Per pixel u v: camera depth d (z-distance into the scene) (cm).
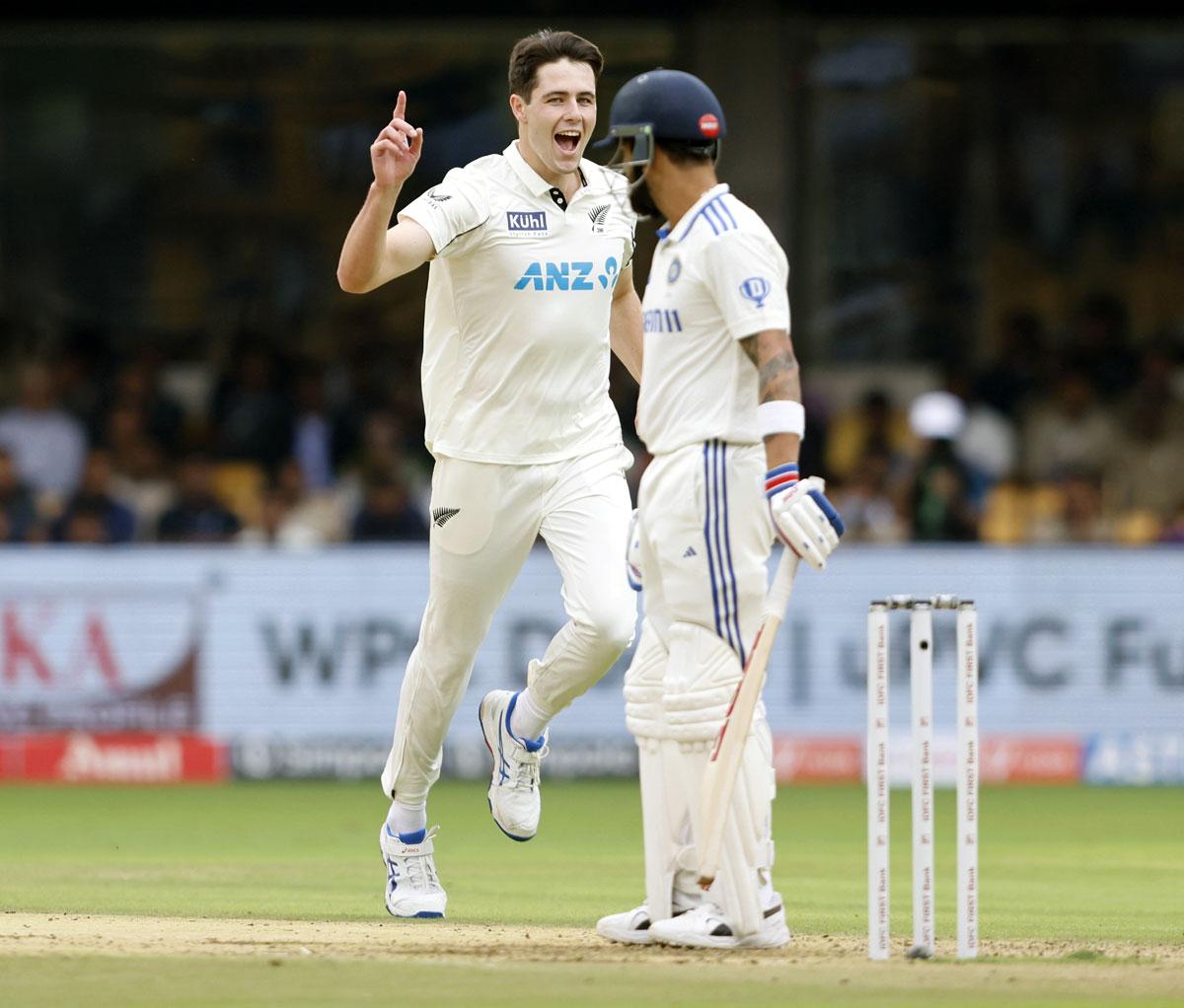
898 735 4125
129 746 4162
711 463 1636
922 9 4984
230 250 5841
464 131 5794
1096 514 4812
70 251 5869
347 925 1941
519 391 1958
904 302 5756
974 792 1590
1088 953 1675
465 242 1906
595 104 1934
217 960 1560
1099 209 5781
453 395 1972
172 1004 1346
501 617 4128
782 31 4991
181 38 5781
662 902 1686
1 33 5425
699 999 1370
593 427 2011
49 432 5188
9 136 5838
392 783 2033
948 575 4144
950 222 5759
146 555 4162
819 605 4147
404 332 5803
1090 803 3750
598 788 4053
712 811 1561
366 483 4925
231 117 5825
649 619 1697
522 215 1923
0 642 4156
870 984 1440
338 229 5828
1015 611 4138
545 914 2089
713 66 5016
